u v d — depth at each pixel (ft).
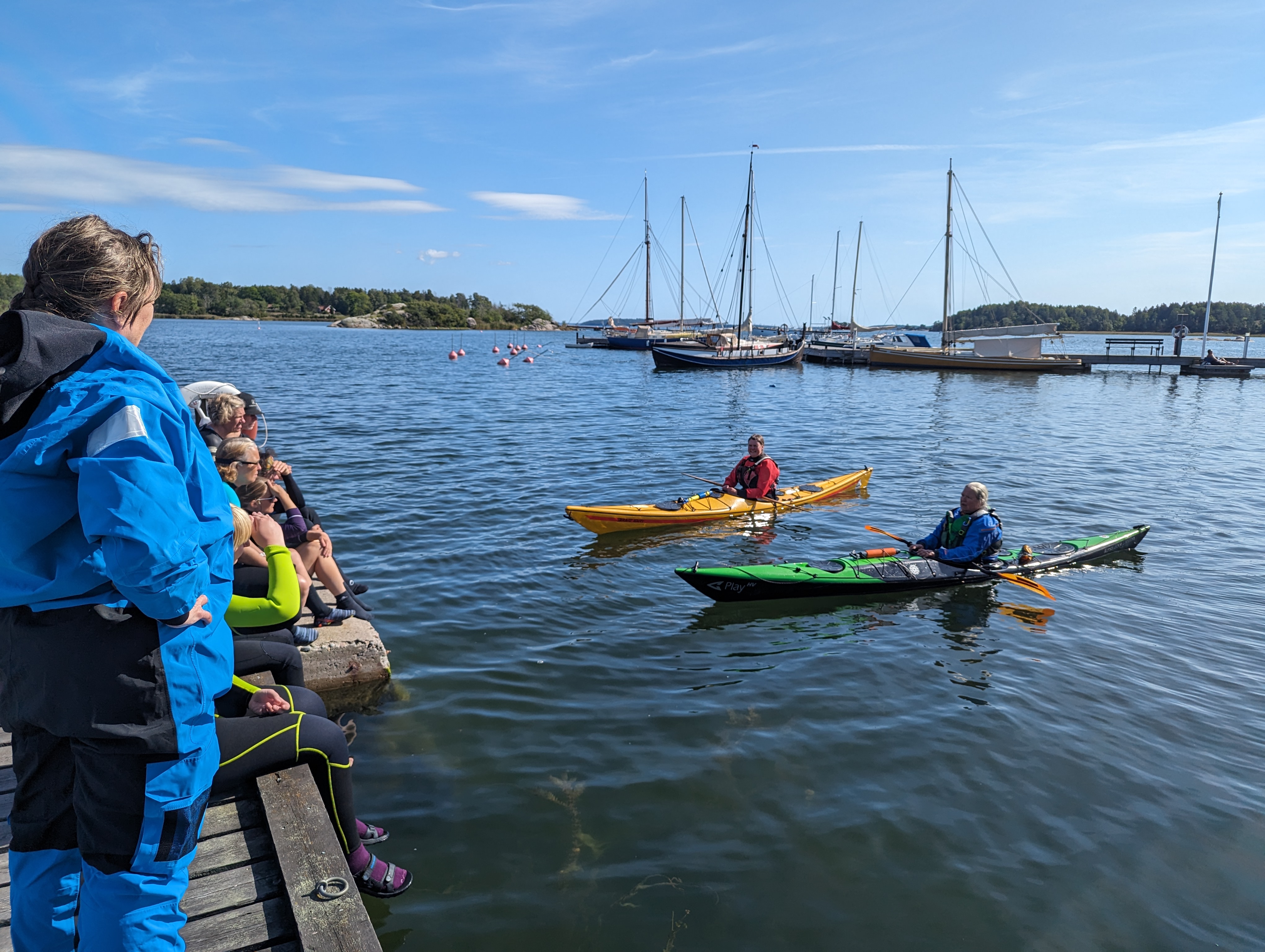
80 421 4.67
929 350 144.66
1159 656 20.26
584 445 52.42
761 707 17.13
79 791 5.16
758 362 141.38
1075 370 130.00
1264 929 11.12
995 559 25.68
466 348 231.91
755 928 10.77
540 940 10.34
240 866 8.47
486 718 16.16
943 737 16.05
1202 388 109.50
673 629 21.52
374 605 22.02
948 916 11.16
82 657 4.92
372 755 14.57
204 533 5.30
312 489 35.73
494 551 27.45
